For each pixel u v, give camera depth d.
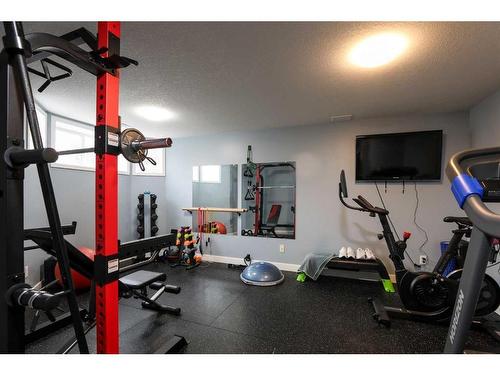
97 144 1.04
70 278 0.84
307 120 3.40
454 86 2.29
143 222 4.27
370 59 1.83
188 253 3.86
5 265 0.75
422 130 3.11
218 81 2.21
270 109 2.95
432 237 3.08
